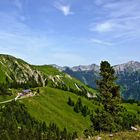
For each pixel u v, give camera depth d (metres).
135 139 21.62
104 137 22.91
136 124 27.56
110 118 48.00
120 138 22.17
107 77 52.56
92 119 48.78
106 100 51.84
